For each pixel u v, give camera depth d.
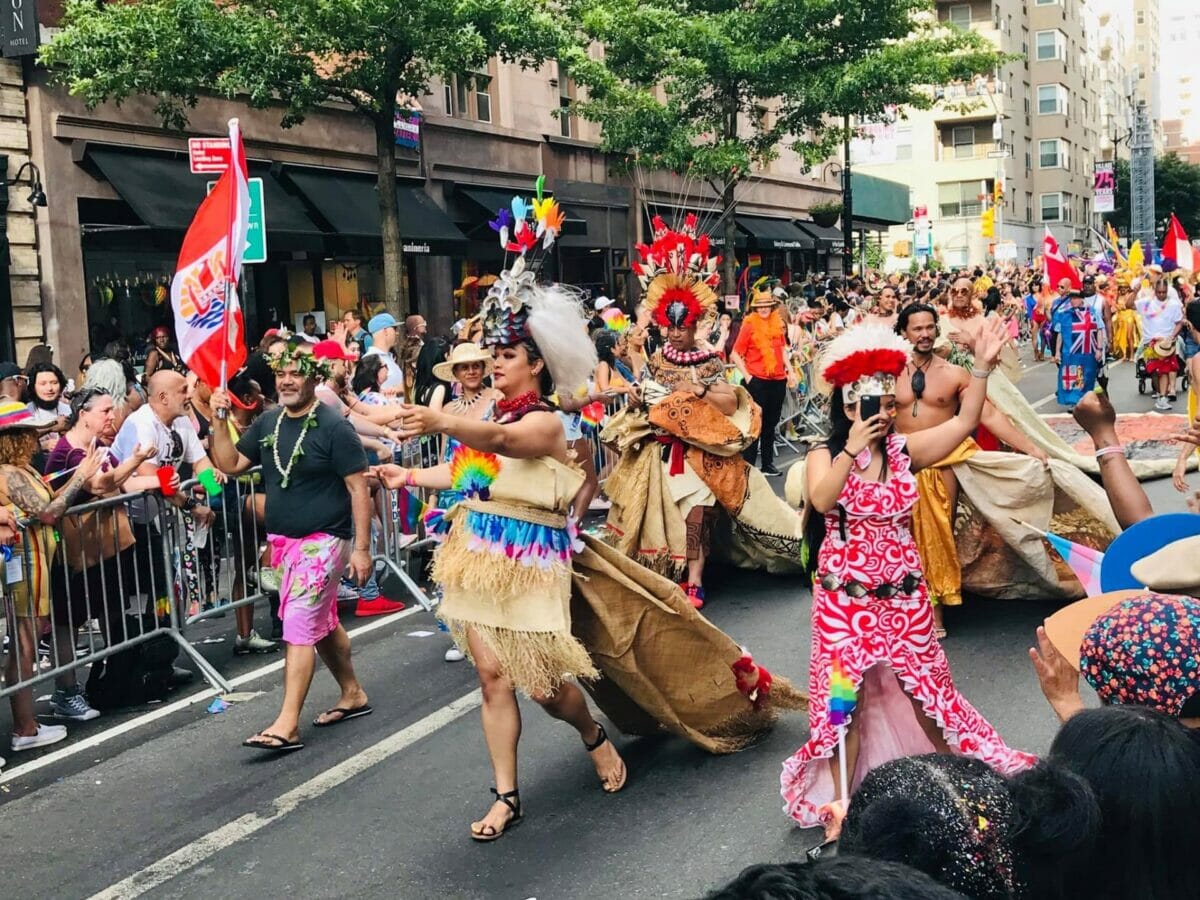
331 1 14.05
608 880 4.28
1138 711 1.93
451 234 21.02
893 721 4.41
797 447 15.77
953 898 1.35
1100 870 1.85
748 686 5.27
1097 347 17.50
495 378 4.62
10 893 4.44
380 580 8.77
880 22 22.20
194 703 6.69
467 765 5.48
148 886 4.45
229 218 7.75
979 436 7.64
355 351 12.24
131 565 6.71
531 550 4.57
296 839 4.79
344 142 19.84
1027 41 70.12
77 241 15.62
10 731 6.39
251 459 6.09
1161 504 9.29
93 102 14.29
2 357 14.85
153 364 12.37
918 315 6.62
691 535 7.82
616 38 21.31
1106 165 61.22
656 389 7.89
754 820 4.70
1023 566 7.24
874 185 41.34
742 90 23.16
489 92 23.77
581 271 26.75
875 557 4.27
